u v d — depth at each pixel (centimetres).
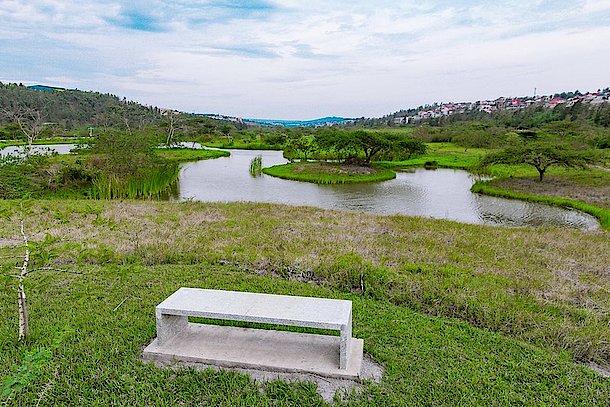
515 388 387
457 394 373
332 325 393
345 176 2972
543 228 1267
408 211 1822
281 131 8231
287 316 406
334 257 794
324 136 3741
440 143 6025
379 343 462
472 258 834
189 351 428
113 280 645
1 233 927
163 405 351
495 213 1794
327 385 385
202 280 659
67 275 664
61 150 4209
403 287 642
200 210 1347
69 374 391
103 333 471
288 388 374
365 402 359
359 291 649
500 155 2659
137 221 1116
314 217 1280
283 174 3069
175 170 2738
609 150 2989
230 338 455
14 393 348
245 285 639
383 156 3969
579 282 703
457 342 471
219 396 363
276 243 910
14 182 1802
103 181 1903
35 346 441
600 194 2109
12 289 551
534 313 565
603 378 411
